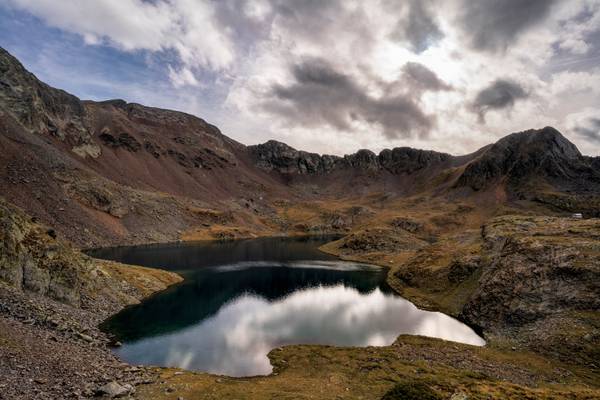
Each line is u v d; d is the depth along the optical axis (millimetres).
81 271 72625
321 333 66750
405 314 80375
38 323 46031
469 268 91750
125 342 56531
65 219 168750
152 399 32500
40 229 66812
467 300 81250
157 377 39812
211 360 51969
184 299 87625
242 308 82938
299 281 116250
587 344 51188
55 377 32125
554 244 71438
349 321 74688
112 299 75188
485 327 68312
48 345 39250
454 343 60438
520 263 73125
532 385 42781
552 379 45188
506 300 69125
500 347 58469
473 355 54250
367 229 199000
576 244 68375
